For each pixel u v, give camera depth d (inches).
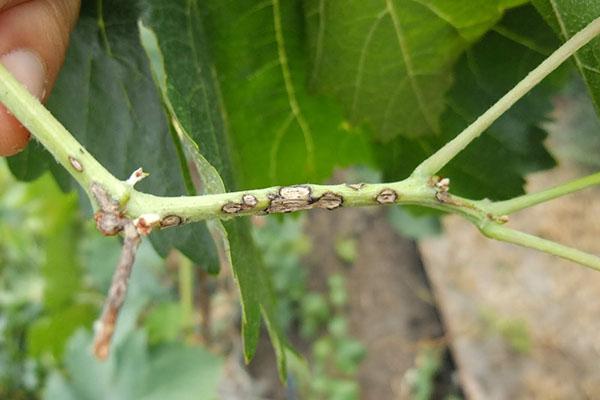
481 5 10.1
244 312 8.2
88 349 20.6
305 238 40.9
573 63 8.8
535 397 32.9
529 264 36.5
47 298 24.0
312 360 38.9
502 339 34.8
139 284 24.0
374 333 39.3
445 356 37.1
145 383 19.8
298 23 11.1
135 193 7.1
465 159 12.3
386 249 41.3
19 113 7.2
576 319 33.9
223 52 11.1
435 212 13.4
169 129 9.8
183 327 23.6
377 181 18.1
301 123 12.2
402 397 36.9
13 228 30.9
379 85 11.1
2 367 31.1
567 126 36.8
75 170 7.1
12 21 9.5
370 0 10.3
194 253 10.6
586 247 35.7
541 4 8.8
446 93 11.5
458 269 37.8
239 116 11.8
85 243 24.5
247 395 34.3
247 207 7.4
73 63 10.5
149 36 9.3
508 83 11.4
